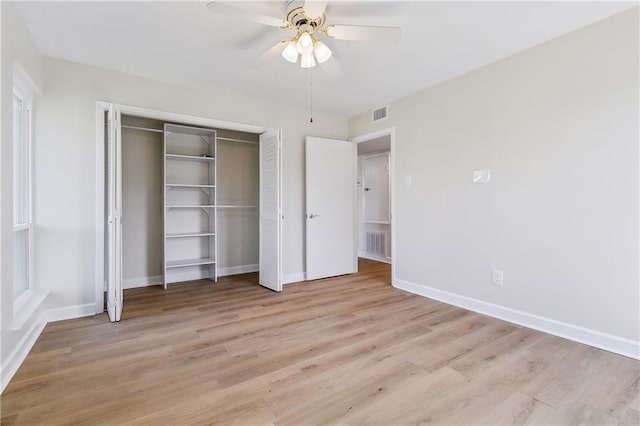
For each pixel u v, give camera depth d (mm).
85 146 2859
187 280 4180
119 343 2283
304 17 2025
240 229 4609
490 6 2037
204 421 1473
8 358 1821
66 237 2773
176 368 1940
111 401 1611
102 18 2178
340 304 3203
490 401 1626
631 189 2078
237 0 1996
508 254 2736
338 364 1997
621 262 2123
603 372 1901
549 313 2484
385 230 5992
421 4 2020
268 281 3812
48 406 1565
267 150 3883
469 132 3023
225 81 3277
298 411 1546
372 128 4195
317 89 3506
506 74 2730
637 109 2047
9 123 1859
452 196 3188
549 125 2461
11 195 1885
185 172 4160
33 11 2084
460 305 3127
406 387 1748
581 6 2035
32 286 2566
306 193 4211
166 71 3031
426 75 3107
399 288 3801
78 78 2842
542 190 2510
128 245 3781
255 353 2143
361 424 1459
